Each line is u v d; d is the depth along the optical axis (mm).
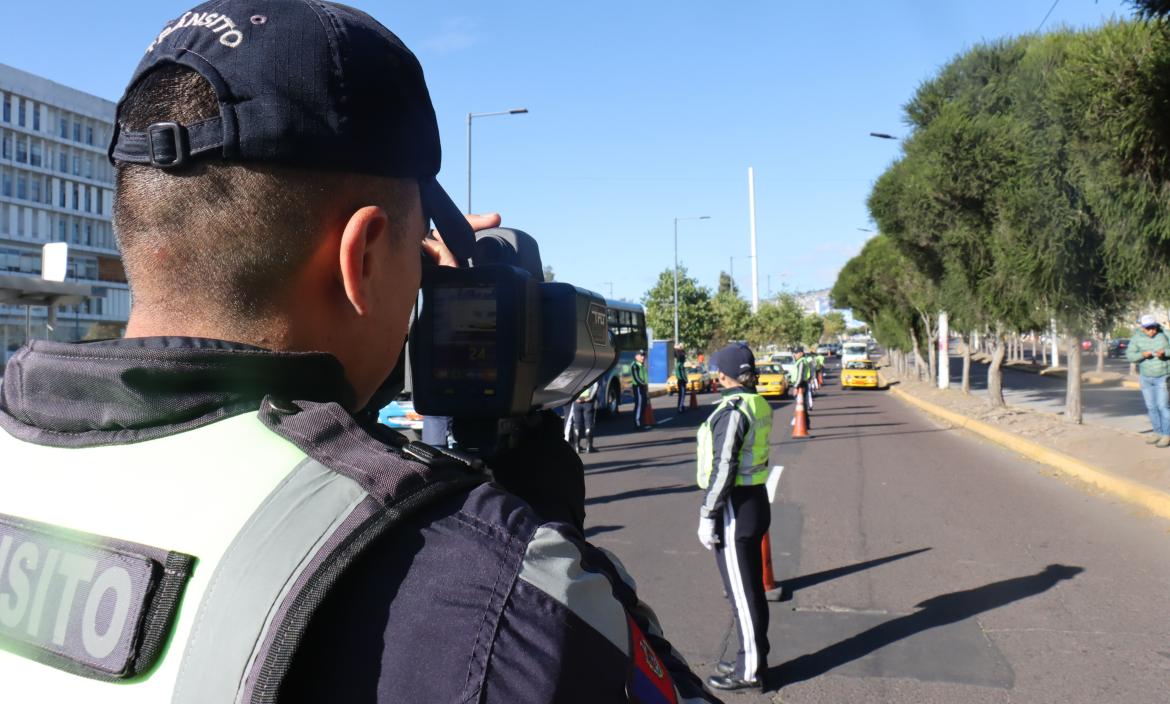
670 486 10547
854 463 12719
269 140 753
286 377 753
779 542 7453
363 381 882
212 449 702
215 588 624
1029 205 13836
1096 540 7375
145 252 794
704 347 49938
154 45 815
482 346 1055
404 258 887
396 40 877
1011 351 67625
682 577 6375
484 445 1088
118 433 740
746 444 4434
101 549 672
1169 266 10930
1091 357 58312
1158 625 5145
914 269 24062
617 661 703
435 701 601
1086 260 13375
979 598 5750
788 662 4723
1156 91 8977
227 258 777
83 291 8094
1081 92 10156
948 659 4684
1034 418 17609
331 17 813
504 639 629
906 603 5680
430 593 632
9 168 65750
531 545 683
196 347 739
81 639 650
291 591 612
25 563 711
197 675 601
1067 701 4121
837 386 42469
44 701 650
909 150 17844
